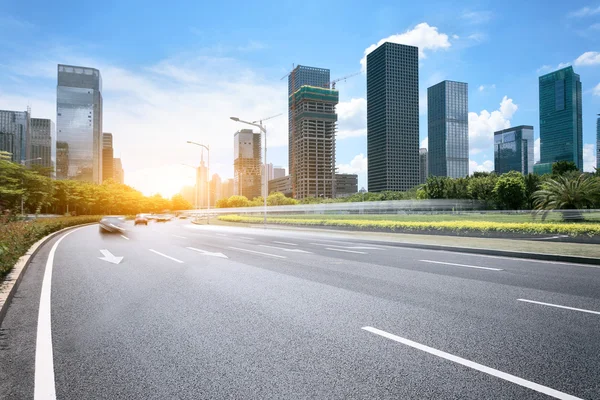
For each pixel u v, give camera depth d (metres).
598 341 4.45
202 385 3.45
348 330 4.93
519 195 69.94
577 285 7.61
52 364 3.90
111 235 23.20
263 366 3.85
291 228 31.14
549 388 3.36
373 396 3.23
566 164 80.19
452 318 5.41
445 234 20.47
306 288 7.46
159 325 5.16
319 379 3.55
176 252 13.71
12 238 10.84
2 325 5.16
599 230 14.84
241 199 119.44
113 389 3.38
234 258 12.00
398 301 6.41
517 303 6.21
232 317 5.52
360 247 15.55
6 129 152.88
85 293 7.05
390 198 119.56
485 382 3.47
